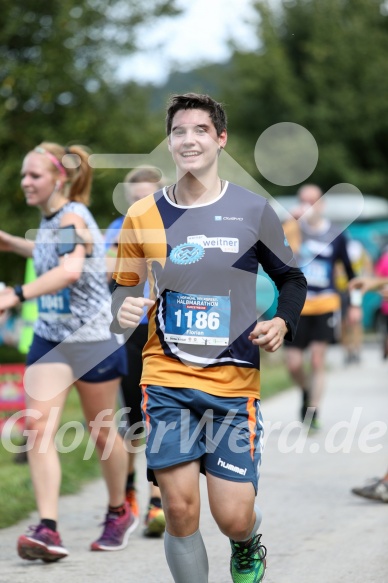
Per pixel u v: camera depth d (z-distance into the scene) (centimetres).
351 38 6994
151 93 4388
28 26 3809
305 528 1320
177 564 889
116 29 3978
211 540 1270
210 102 917
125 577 1108
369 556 1172
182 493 876
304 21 7062
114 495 1244
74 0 3738
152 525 1291
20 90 3688
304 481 1636
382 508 1430
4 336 3931
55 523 1177
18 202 3603
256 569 926
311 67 6938
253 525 906
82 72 3797
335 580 1073
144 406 902
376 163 7181
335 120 6981
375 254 5950
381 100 7000
